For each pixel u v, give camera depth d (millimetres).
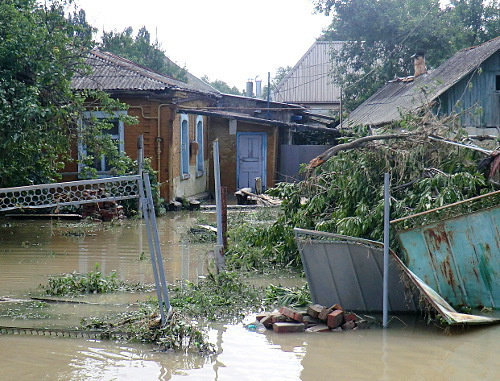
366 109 24391
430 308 7613
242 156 24719
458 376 5984
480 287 7824
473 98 18047
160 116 19531
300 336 7195
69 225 16125
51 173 15633
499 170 8898
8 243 13367
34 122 12938
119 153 16109
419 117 10242
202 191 24391
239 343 6953
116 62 21047
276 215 16172
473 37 29406
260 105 26297
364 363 6332
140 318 7496
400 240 7820
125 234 14703
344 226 9234
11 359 6414
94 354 6566
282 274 10523
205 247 13031
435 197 8938
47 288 9414
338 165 10203
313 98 40219
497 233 7785
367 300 7977
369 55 28812
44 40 13625
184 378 5926
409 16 27641
